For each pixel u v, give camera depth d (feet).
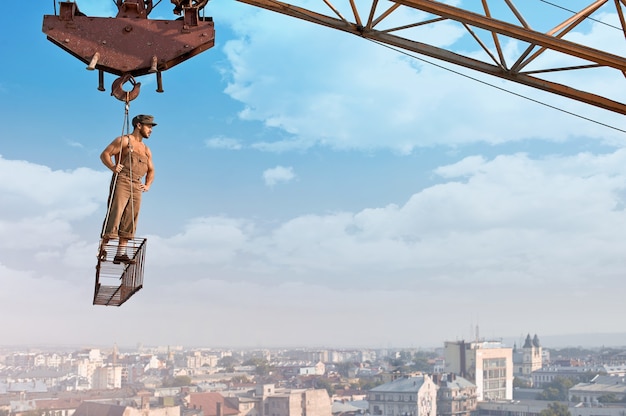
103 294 48.96
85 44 44.14
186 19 44.98
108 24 44.47
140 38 44.57
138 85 45.09
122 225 46.57
